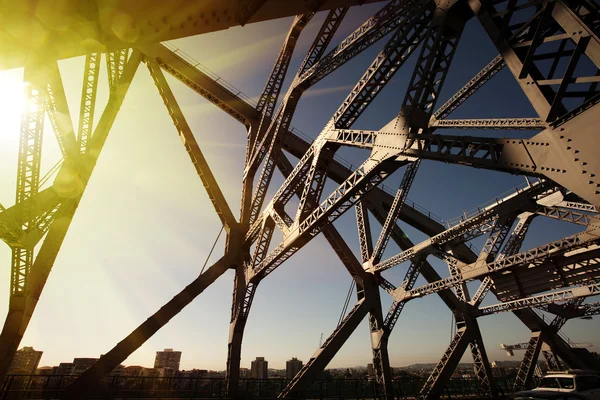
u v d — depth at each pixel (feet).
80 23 21.81
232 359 70.38
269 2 24.98
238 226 81.87
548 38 17.83
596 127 16.05
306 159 53.42
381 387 76.38
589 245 53.52
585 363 98.17
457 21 29.96
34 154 31.27
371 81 39.55
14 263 44.06
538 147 19.62
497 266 64.95
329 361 70.33
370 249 91.61
